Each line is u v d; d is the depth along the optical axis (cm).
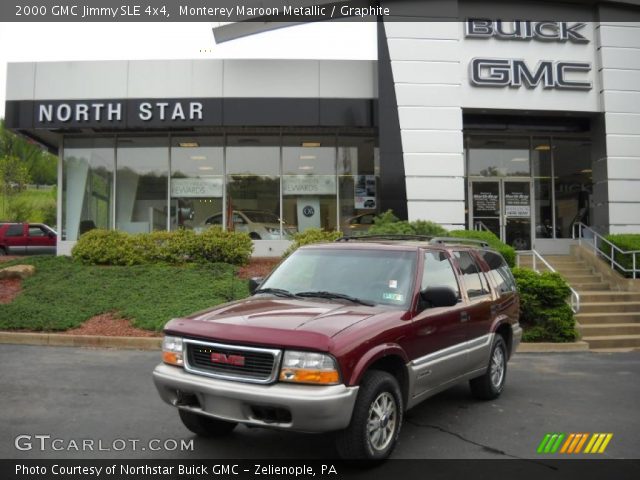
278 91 1598
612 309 1305
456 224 1533
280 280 595
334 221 1772
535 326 1141
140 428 570
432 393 559
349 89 1605
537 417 630
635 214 1617
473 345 628
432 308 558
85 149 1784
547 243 1894
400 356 492
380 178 1531
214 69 1598
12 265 1441
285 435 548
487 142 1903
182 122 1591
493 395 693
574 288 1445
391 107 1544
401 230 1332
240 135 1783
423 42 1557
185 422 521
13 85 1598
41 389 711
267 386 432
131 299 1192
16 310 1099
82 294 1219
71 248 1656
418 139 1536
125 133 1773
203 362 468
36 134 1767
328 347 429
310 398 415
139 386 732
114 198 1770
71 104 1592
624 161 1620
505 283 759
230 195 1775
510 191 1902
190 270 1388
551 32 1612
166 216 1775
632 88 1634
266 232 1766
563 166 1925
